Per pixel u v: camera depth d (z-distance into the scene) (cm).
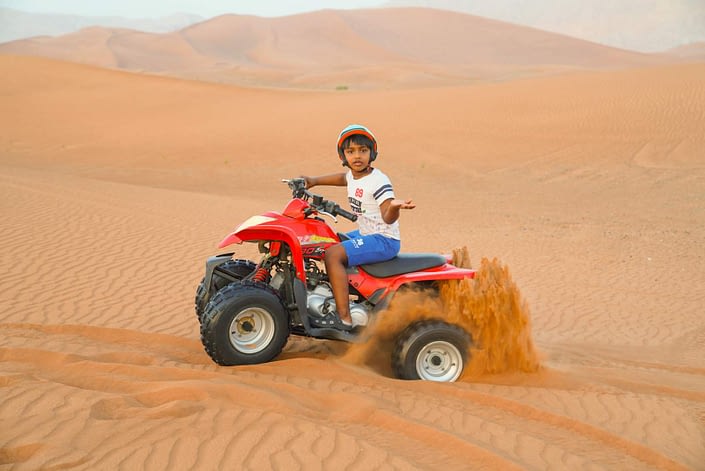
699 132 2472
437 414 450
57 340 583
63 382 469
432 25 15600
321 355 578
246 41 14612
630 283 967
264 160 2594
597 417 465
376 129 2888
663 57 13888
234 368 518
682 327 778
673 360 666
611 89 3073
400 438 409
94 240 986
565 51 13700
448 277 545
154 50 13500
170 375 491
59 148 2853
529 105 3006
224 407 427
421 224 1481
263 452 371
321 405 457
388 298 537
